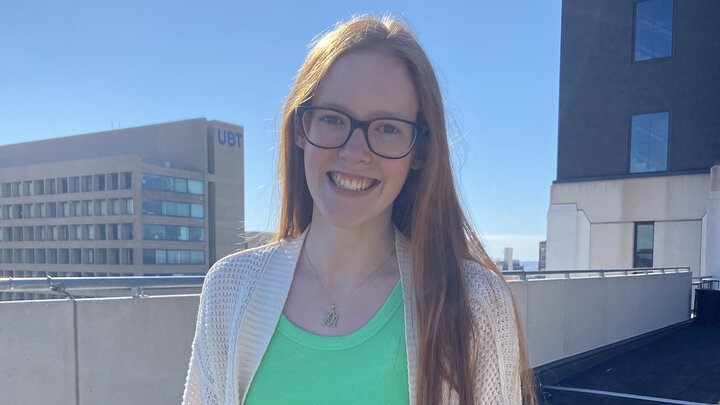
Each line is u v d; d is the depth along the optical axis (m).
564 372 6.12
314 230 1.15
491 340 1.00
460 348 0.96
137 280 2.80
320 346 1.01
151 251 82.19
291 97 1.14
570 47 16.52
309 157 1.07
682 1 14.71
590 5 16.12
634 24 15.45
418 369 0.97
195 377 1.17
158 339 2.88
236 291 1.14
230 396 1.06
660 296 9.37
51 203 88.75
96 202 84.31
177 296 2.99
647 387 5.84
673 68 14.86
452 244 1.04
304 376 1.01
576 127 16.41
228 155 95.00
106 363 2.67
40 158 104.62
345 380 0.99
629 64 15.54
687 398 5.46
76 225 86.31
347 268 1.09
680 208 14.45
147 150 95.44
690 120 14.60
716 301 10.73
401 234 1.13
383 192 1.04
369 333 1.00
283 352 1.03
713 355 7.57
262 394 1.03
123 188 82.00
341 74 1.02
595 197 15.80
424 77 1.03
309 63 1.09
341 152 1.02
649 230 15.05
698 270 14.10
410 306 1.02
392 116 1.01
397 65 1.02
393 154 1.02
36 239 90.06
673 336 9.34
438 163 1.05
